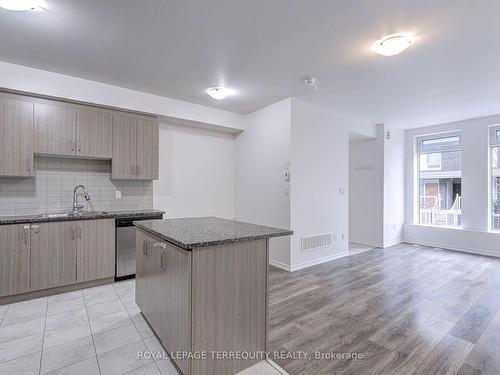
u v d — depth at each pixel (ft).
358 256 15.66
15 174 9.44
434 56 8.77
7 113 9.34
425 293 10.18
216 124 14.51
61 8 6.43
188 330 5.20
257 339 6.12
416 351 6.57
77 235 10.05
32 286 9.20
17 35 7.62
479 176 16.26
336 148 15.21
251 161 15.24
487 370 5.88
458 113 15.44
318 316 8.37
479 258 15.19
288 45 8.18
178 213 14.55
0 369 5.77
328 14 6.70
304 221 13.52
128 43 8.09
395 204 18.85
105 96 11.12
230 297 5.67
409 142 19.45
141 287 7.95
